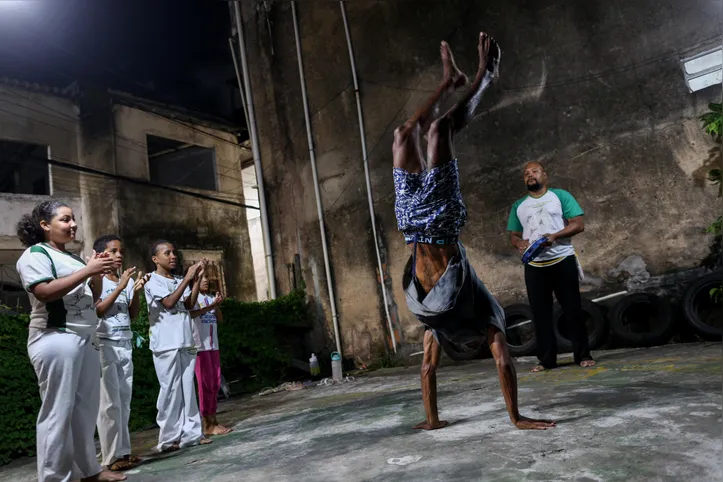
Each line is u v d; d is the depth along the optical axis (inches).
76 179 647.1
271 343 378.9
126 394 153.3
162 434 164.1
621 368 196.7
